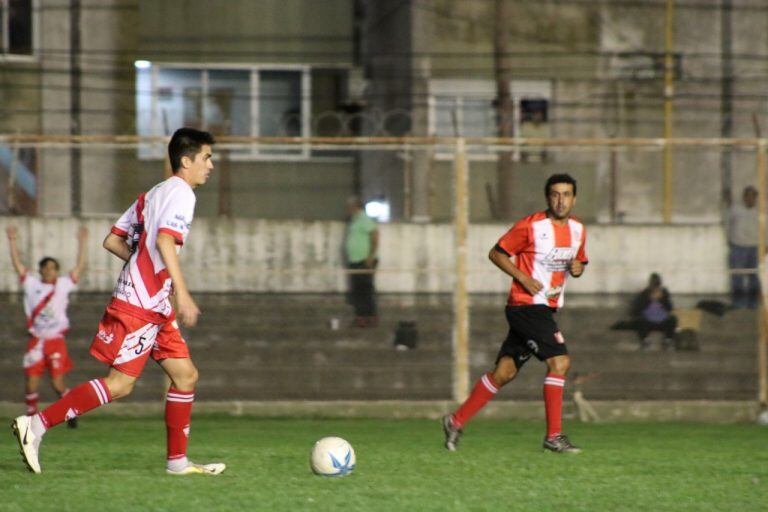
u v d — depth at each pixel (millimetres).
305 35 73000
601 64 74312
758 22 75562
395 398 44594
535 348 27516
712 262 49000
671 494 20047
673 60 74938
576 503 18719
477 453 27359
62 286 39969
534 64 73875
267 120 72750
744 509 18469
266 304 46062
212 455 25984
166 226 20031
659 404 43812
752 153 71500
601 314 47781
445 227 47688
